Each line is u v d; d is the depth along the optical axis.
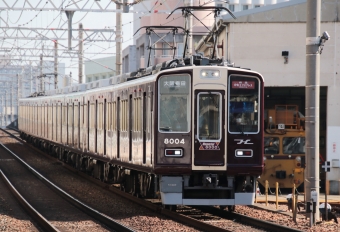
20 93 179.88
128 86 46.41
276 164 63.53
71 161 78.69
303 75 61.19
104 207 44.97
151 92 39.44
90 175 68.12
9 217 39.72
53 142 88.94
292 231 31.89
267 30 61.19
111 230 34.91
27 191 56.41
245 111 38.78
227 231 30.89
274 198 55.84
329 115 61.25
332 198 57.62
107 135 54.44
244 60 61.38
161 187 38.59
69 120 76.12
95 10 68.38
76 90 75.56
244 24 61.28
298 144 63.97
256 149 38.84
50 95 95.50
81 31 95.44
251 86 38.84
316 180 38.75
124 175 51.00
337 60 61.06
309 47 38.97
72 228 35.69
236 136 38.56
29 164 84.56
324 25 61.03
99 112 58.47
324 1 61.16
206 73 38.38
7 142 128.75
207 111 38.47
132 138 45.06
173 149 38.31
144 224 35.88
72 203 47.53
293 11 61.19
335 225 36.47
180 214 37.59
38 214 39.22
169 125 38.41
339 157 61.25
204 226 33.66
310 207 35.88
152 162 38.88
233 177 38.75
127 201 47.91
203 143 38.31
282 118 65.00
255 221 35.81
